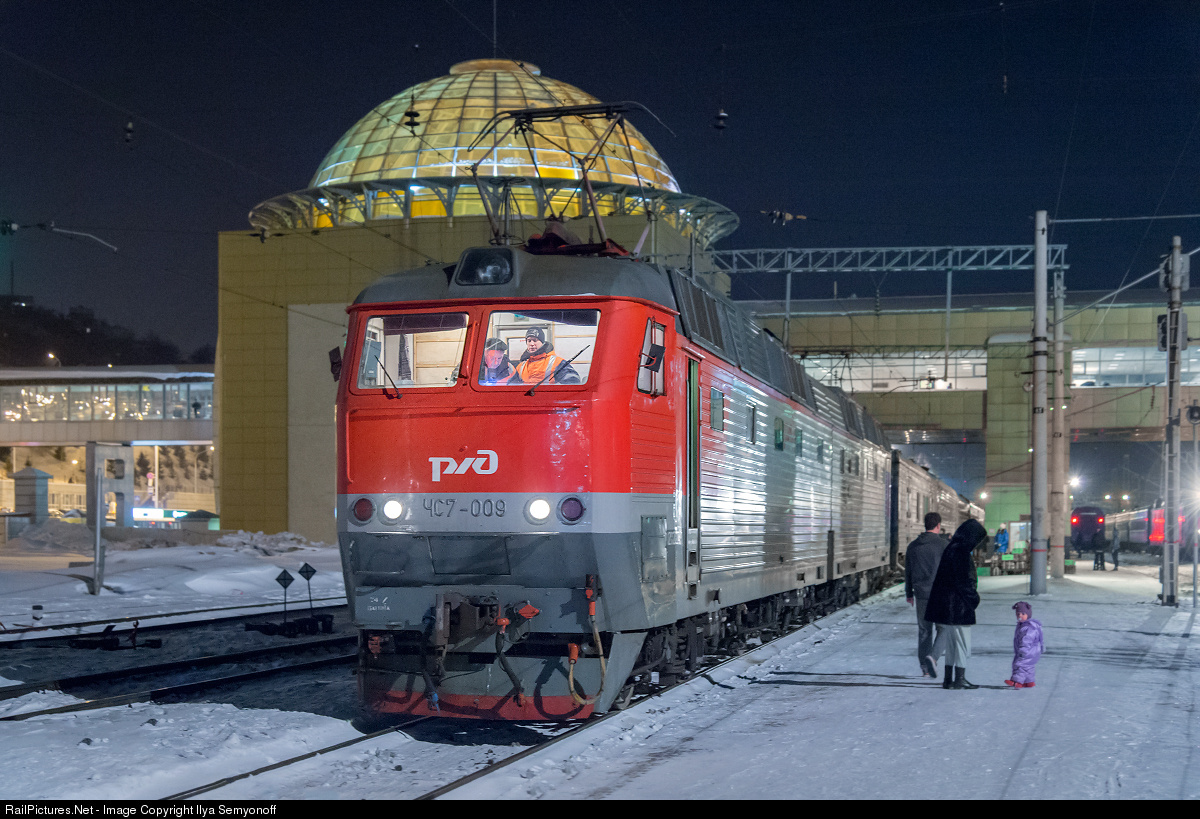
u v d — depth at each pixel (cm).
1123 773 684
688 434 1020
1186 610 2014
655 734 852
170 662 1358
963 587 1045
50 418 7450
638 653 928
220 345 4681
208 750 775
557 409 860
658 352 917
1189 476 5384
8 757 750
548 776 700
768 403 1377
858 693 1026
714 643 1214
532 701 870
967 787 651
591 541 848
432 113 4856
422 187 4522
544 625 872
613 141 4784
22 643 1577
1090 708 925
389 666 895
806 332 5778
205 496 8069
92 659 1452
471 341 888
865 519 2219
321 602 2306
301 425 4575
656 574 932
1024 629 1056
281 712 959
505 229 1538
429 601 883
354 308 930
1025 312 5553
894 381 5759
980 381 5741
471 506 866
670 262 4294
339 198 4675
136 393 7362
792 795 640
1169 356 2141
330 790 691
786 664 1261
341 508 905
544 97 4950
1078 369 5634
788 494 1490
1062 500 3262
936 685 1072
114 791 671
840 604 2055
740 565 1219
